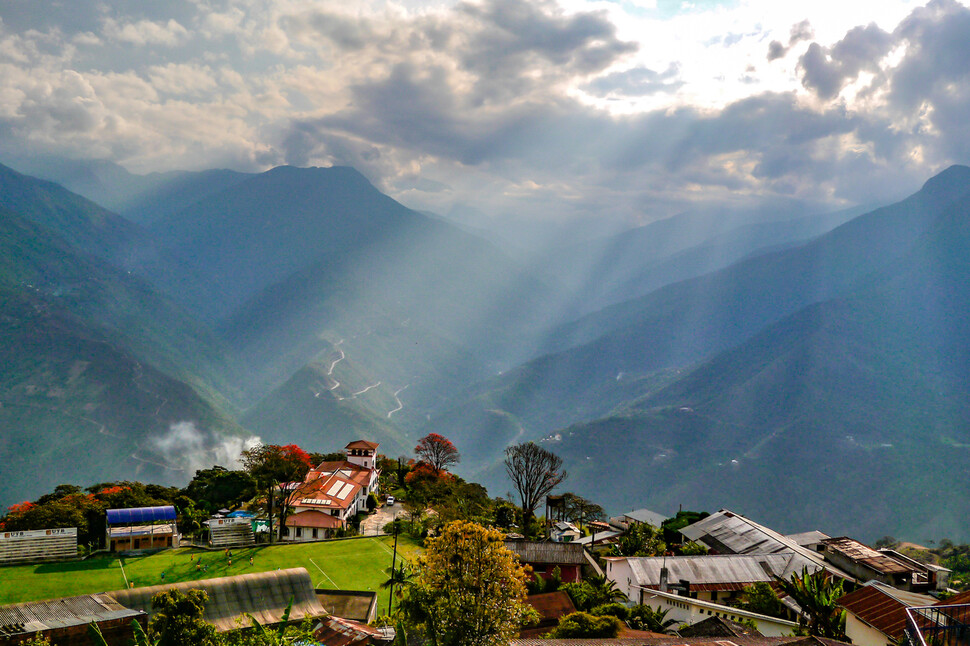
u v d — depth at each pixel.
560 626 50.50
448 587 35.31
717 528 108.31
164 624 29.25
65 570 77.44
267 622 49.41
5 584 71.00
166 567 80.31
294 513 101.88
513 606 35.50
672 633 53.44
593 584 74.06
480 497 128.75
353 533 103.31
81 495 99.25
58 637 37.66
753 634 51.69
